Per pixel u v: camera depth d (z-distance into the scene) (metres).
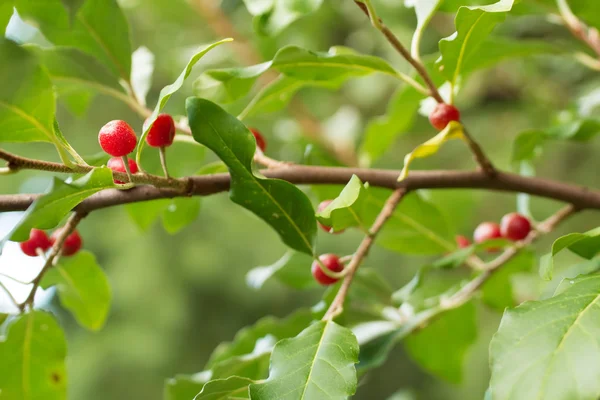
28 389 0.42
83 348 1.06
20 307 0.39
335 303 0.38
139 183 0.38
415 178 0.41
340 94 0.78
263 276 0.47
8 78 0.36
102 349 1.06
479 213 0.81
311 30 0.69
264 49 0.63
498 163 0.71
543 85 0.68
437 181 0.41
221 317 1.10
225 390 0.37
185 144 0.46
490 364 0.35
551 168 0.80
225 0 0.69
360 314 0.46
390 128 0.50
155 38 0.71
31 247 0.41
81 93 0.45
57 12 0.42
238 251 1.06
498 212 0.81
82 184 0.36
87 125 0.95
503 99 0.74
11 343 0.42
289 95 0.44
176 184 0.38
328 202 0.40
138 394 1.06
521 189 0.42
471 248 0.43
